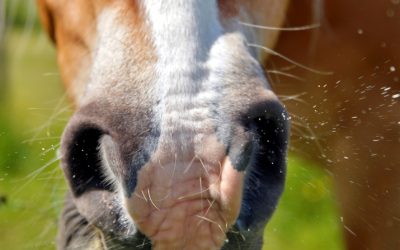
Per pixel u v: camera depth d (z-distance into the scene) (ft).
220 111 3.03
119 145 3.04
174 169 3.01
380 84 3.97
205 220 3.02
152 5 3.11
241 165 3.00
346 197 4.06
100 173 3.11
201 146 3.02
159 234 3.03
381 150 3.97
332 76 4.00
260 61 3.31
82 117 3.10
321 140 3.99
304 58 4.00
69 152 3.11
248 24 3.22
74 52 3.48
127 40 3.12
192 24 3.09
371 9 3.92
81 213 3.11
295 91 4.00
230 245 3.08
